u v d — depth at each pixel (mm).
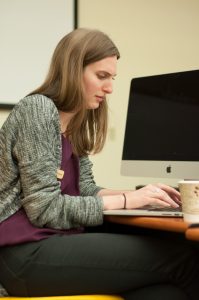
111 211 1081
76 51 1218
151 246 1045
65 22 2195
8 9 2092
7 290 1092
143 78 1741
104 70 1246
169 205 1141
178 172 1556
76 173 1295
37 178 1068
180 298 1036
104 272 1024
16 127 1125
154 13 2461
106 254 1026
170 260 1037
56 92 1215
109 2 2338
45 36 2154
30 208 1066
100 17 2311
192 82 1568
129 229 1258
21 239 1058
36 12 2143
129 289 1048
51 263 1029
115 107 2328
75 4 2217
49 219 1065
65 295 1043
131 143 1737
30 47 2129
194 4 2570
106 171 2291
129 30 2389
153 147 1655
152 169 1644
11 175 1125
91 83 1237
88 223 1096
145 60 2424
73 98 1208
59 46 1264
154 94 1691
